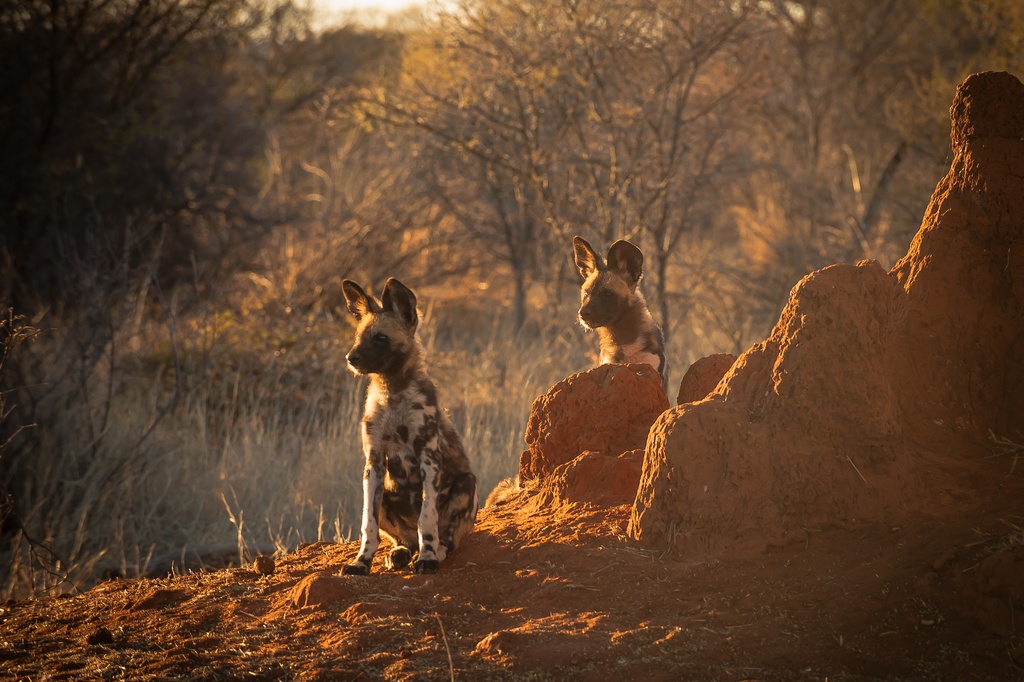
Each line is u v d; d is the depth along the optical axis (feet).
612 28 54.70
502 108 58.03
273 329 60.54
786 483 20.99
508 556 23.38
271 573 25.39
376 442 25.21
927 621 17.12
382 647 19.27
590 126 57.82
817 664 16.66
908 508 20.49
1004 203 22.86
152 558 40.50
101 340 49.75
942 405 22.76
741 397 22.47
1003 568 17.01
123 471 44.34
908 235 62.54
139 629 22.34
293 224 77.41
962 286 23.08
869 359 21.16
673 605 19.29
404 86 61.57
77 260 53.01
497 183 67.10
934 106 62.34
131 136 72.28
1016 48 59.57
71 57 74.84
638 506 22.39
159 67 81.00
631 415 28.02
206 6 77.92
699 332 61.57
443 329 71.15
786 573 19.49
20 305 60.49
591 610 19.72
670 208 59.67
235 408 50.93
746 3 56.65
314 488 43.16
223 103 87.40
